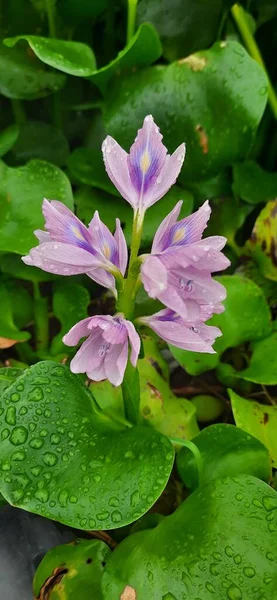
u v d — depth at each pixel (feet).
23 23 1.30
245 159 1.33
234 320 1.08
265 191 1.26
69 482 0.74
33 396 0.79
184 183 1.24
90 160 1.26
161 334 0.72
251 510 0.78
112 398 0.95
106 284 0.73
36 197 1.12
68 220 0.67
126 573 0.77
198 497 0.81
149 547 0.78
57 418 0.79
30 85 1.21
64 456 0.77
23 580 0.94
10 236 1.09
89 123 1.44
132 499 0.72
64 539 0.98
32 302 1.23
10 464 0.75
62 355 1.16
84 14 1.28
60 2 1.24
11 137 1.18
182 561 0.75
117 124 1.19
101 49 1.46
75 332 0.66
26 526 0.98
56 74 1.21
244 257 1.26
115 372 0.67
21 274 1.15
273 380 1.02
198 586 0.73
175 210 0.65
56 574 0.86
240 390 1.19
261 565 0.74
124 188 0.68
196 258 0.61
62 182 1.13
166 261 0.62
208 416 1.18
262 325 1.10
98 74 1.15
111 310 1.32
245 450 0.88
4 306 1.14
